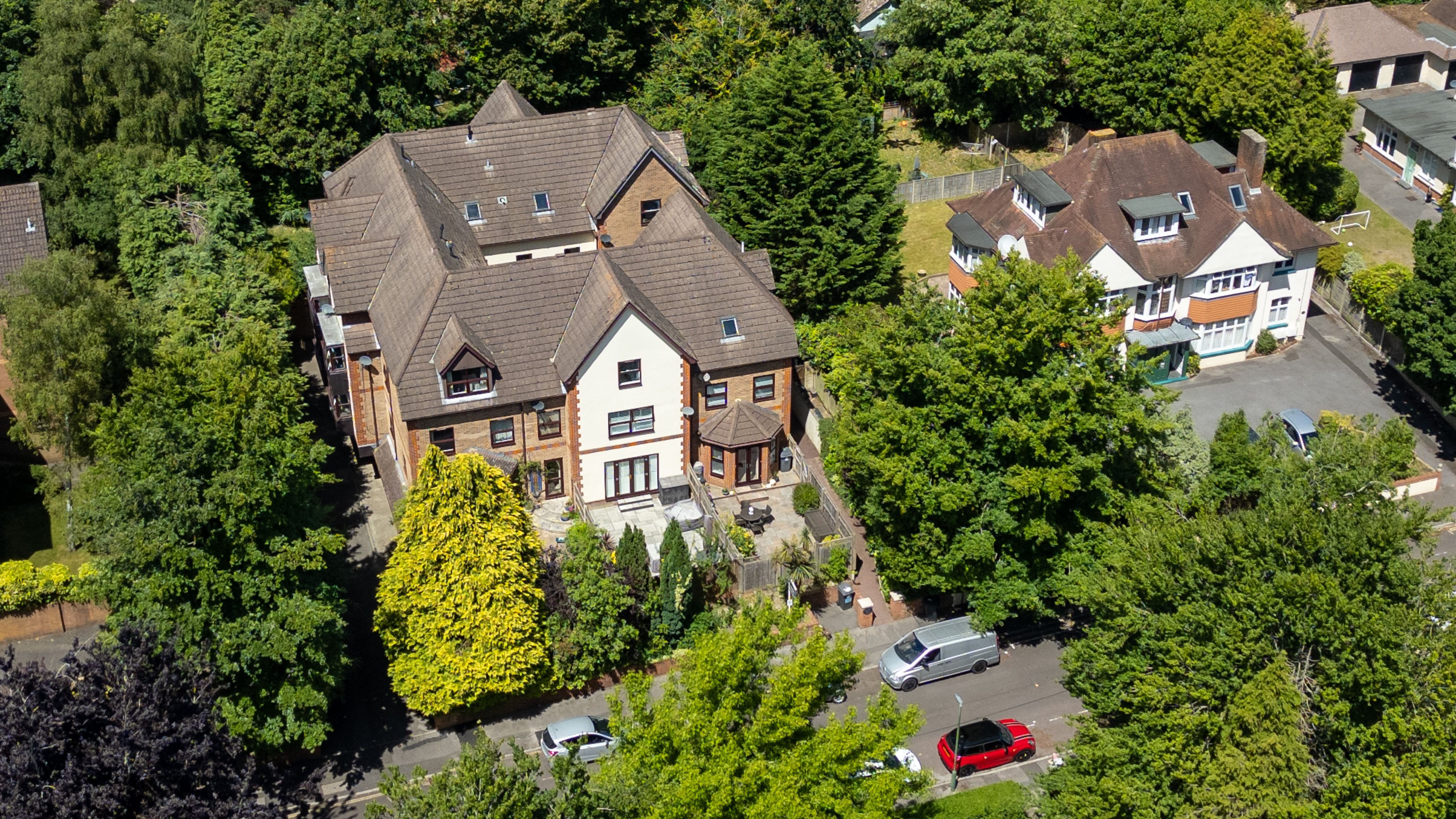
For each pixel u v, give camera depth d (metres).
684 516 67.81
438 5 99.81
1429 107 101.69
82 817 40.84
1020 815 51.09
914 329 60.94
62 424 67.06
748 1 99.50
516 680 58.06
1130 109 100.00
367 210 76.56
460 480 56.59
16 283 68.06
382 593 58.06
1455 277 71.88
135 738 42.66
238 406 57.91
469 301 67.62
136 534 51.34
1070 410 57.38
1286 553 45.69
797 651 45.25
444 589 57.09
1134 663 48.22
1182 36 97.44
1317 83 91.19
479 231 81.00
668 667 61.50
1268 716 42.22
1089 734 48.34
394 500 68.19
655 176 81.94
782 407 72.88
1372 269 85.62
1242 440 61.81
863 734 41.97
